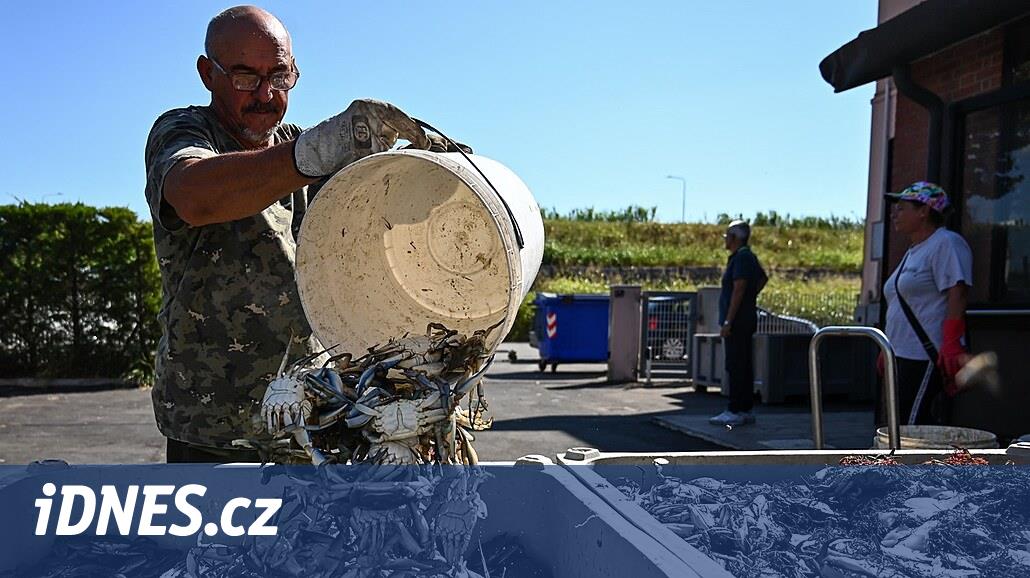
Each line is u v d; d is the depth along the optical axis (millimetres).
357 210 1820
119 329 10820
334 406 1568
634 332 11914
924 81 6480
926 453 2229
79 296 10828
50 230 10711
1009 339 5383
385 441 1534
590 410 8758
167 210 1935
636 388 11109
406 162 1770
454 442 1611
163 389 2260
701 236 36469
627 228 36594
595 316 13148
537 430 7324
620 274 28672
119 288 10734
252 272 2219
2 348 10805
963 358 3826
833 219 40750
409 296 1902
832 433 6855
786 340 9156
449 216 1901
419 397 1560
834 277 29328
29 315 10766
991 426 5465
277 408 1508
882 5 8609
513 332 21531
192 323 2201
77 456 6129
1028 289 5430
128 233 10820
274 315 2236
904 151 7062
